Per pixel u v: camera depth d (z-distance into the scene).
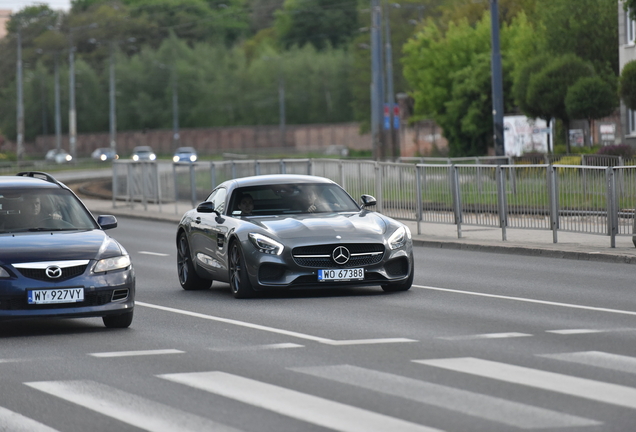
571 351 12.16
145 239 34.28
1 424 9.16
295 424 8.91
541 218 26.30
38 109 186.38
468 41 78.75
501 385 10.32
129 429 8.89
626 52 56.06
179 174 46.75
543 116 55.44
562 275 20.64
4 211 15.88
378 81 59.66
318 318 15.47
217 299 18.44
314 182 19.88
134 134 171.12
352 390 10.24
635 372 10.88
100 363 12.16
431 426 8.73
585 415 9.02
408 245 18.36
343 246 17.70
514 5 94.50
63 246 14.66
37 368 11.95
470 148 76.06
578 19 64.62
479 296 17.72
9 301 14.18
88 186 74.19
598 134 61.22
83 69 188.12
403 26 154.38
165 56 188.00
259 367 11.62
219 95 184.12
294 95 181.25
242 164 41.72
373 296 17.97
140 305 17.84
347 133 152.62
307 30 199.75
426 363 11.59
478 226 28.30
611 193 24.16
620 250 23.69
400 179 31.41
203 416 9.29
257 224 18.30
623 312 15.44
